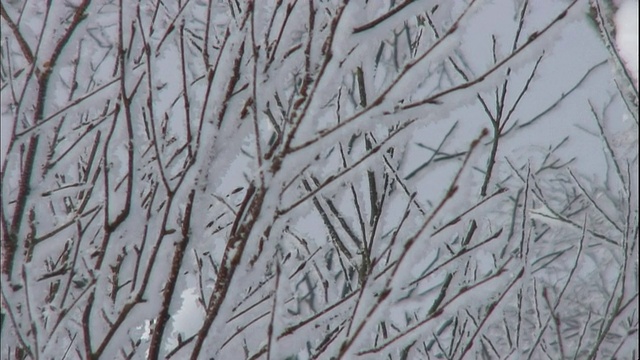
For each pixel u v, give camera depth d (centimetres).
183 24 605
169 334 597
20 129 602
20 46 607
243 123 596
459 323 650
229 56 596
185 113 600
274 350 582
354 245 638
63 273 605
